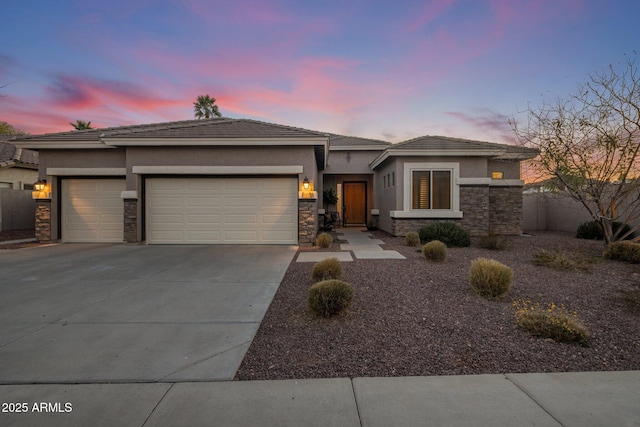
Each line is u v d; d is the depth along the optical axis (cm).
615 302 502
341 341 377
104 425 235
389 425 232
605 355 337
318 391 276
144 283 643
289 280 660
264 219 1154
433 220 1310
